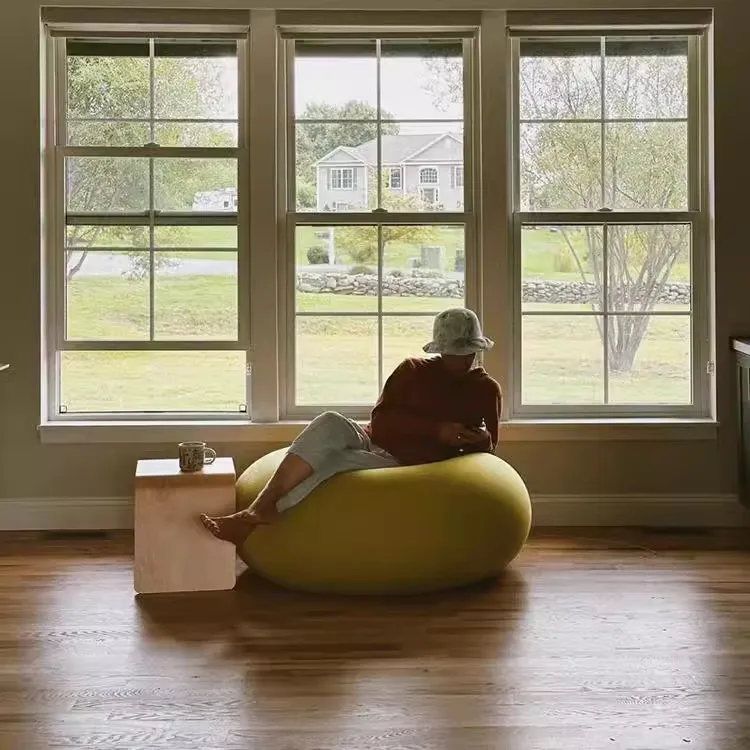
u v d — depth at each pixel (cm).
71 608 308
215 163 420
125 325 423
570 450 422
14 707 231
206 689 242
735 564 358
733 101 413
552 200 425
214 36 418
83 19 407
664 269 425
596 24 414
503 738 214
